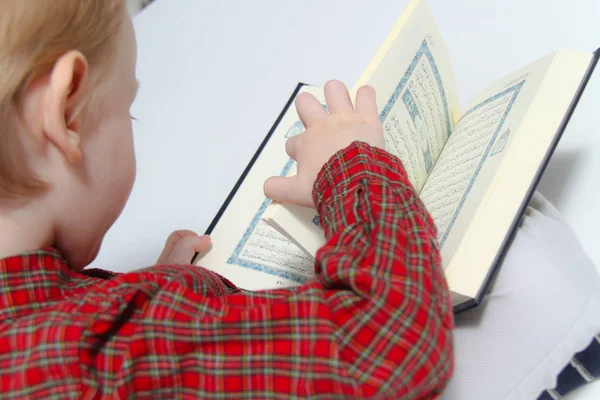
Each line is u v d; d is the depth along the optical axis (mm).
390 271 383
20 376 366
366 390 365
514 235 452
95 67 412
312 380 363
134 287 398
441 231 487
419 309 375
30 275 411
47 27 374
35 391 365
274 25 922
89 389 366
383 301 374
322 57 847
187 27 993
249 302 402
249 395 371
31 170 393
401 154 519
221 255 626
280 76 852
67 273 446
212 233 652
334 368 363
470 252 433
